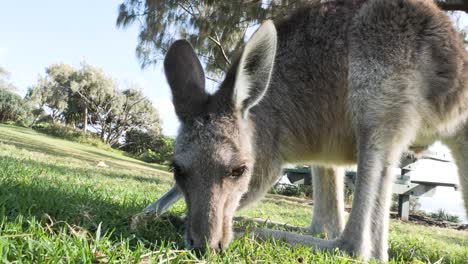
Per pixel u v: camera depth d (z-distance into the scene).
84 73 7.12
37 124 6.45
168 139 6.80
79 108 7.24
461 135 0.67
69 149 3.66
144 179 1.73
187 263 0.40
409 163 1.72
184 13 2.06
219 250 0.45
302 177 1.82
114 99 7.05
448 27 0.64
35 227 0.42
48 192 0.63
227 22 1.85
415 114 0.62
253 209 1.27
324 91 0.65
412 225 1.54
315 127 0.66
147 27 2.11
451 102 0.64
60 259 0.33
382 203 0.59
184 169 0.49
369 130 0.60
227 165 0.49
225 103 0.52
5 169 0.86
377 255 0.58
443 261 0.70
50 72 7.17
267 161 0.62
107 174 1.59
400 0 0.63
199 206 0.47
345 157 0.67
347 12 0.65
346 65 0.63
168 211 0.69
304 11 0.68
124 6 2.17
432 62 0.62
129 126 7.11
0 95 6.50
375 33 0.62
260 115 0.61
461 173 0.68
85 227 0.48
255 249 0.47
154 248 0.43
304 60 0.65
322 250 0.56
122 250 0.38
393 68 0.61
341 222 0.72
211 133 0.50
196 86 0.55
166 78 0.56
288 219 1.10
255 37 0.50
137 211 0.64
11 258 0.33
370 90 0.61
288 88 0.64
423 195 1.80
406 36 0.62
